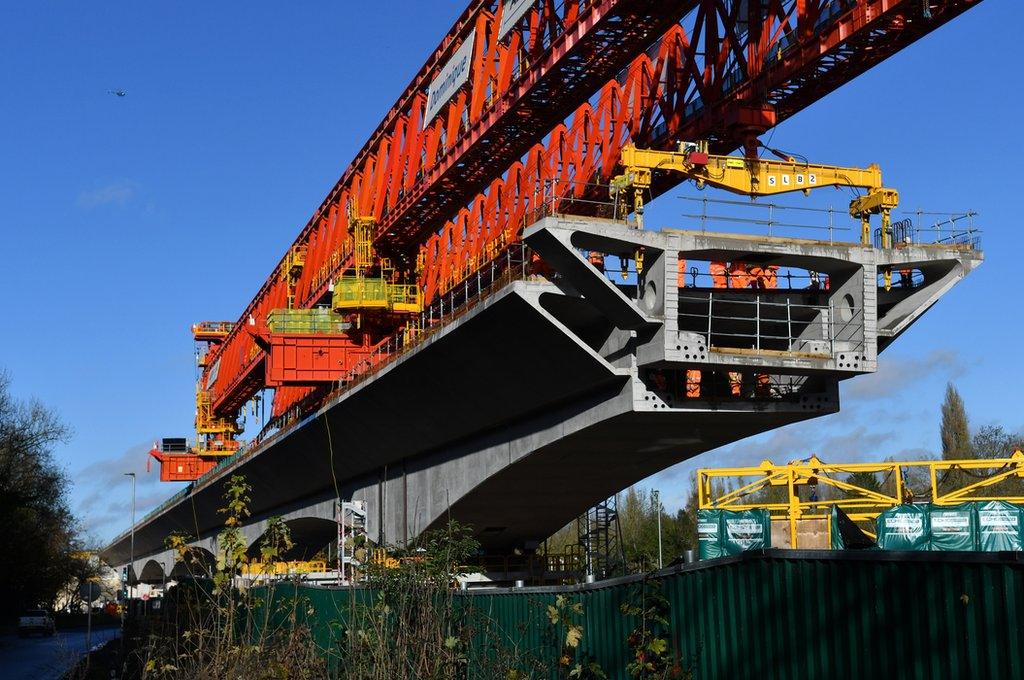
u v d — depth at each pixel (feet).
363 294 207.31
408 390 167.43
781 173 120.67
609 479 165.68
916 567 35.78
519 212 156.66
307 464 238.68
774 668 42.16
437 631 53.93
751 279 137.08
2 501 304.50
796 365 117.08
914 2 99.71
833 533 126.52
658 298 115.44
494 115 157.69
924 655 35.37
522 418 152.25
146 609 122.72
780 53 115.34
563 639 55.77
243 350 324.60
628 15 128.36
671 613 49.06
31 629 312.50
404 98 199.31
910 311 125.39
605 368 122.42
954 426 324.80
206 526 383.65
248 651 57.67
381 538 173.78
